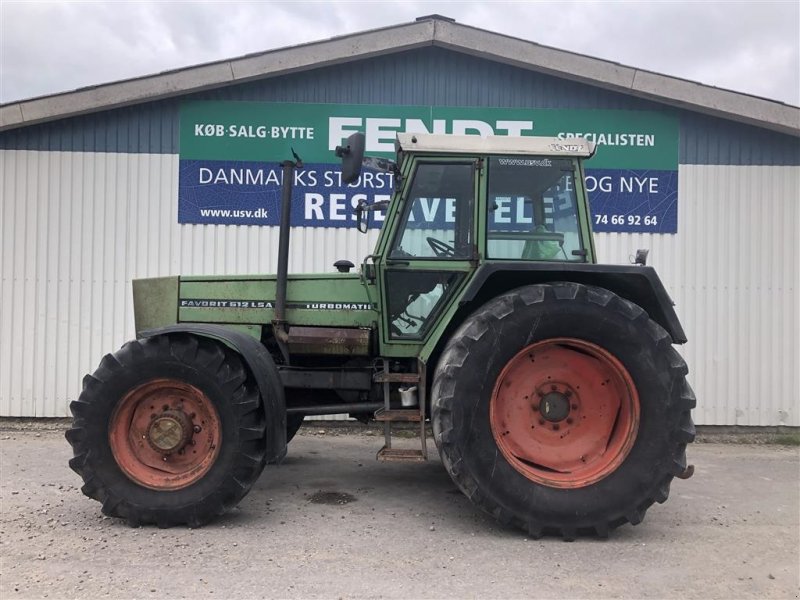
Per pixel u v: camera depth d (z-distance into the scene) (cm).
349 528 366
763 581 300
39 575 294
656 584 295
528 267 366
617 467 350
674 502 434
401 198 394
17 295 655
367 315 427
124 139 658
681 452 351
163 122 659
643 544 348
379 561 316
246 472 360
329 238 668
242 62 641
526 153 389
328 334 419
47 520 373
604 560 323
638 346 351
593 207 669
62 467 502
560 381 370
